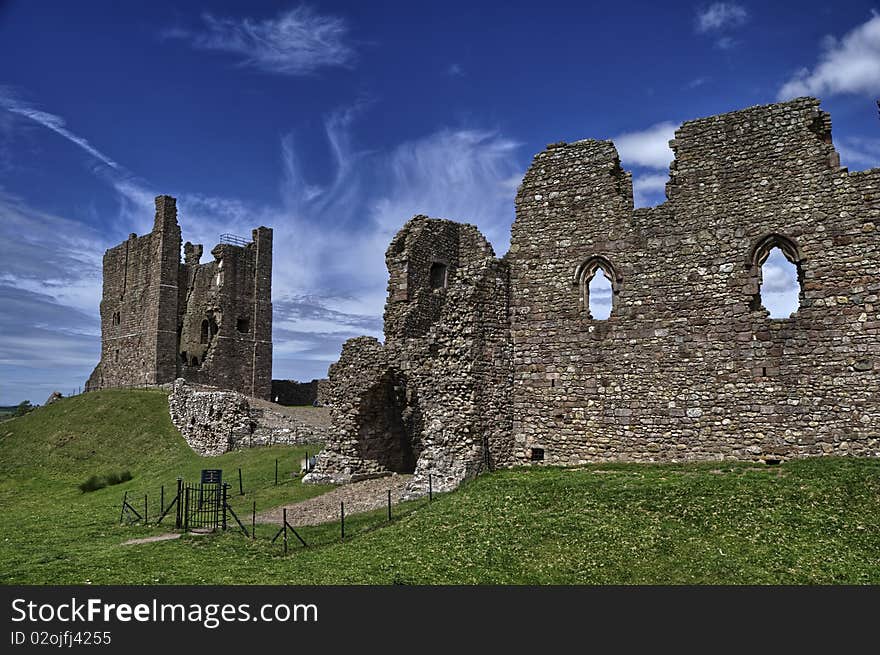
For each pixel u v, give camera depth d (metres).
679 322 24.53
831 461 20.89
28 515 31.36
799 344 22.52
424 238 33.97
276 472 32.06
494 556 16.50
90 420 55.31
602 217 26.44
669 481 20.86
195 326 73.94
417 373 28.30
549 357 26.72
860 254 21.91
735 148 24.33
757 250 23.67
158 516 25.89
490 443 26.06
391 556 17.17
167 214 73.25
